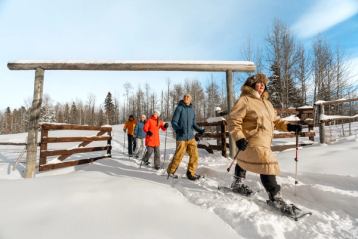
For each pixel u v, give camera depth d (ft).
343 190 11.85
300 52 90.38
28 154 20.26
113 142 61.57
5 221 8.96
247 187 12.80
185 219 9.64
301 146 27.02
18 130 311.06
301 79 90.84
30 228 8.50
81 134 85.40
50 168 21.97
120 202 10.82
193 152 17.43
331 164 16.22
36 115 20.77
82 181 14.08
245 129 11.51
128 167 22.89
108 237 8.00
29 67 21.12
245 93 12.00
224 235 8.62
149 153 24.27
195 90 201.46
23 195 11.43
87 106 316.81
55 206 10.21
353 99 25.20
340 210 10.72
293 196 12.71
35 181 14.15
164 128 24.90
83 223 8.88
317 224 9.52
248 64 22.84
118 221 9.12
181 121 17.39
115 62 21.63
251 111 11.43
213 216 10.16
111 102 277.03
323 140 26.94
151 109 237.25
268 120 11.59
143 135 35.27
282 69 86.94
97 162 25.25
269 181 10.87
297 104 91.30
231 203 11.20
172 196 12.32
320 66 93.09
